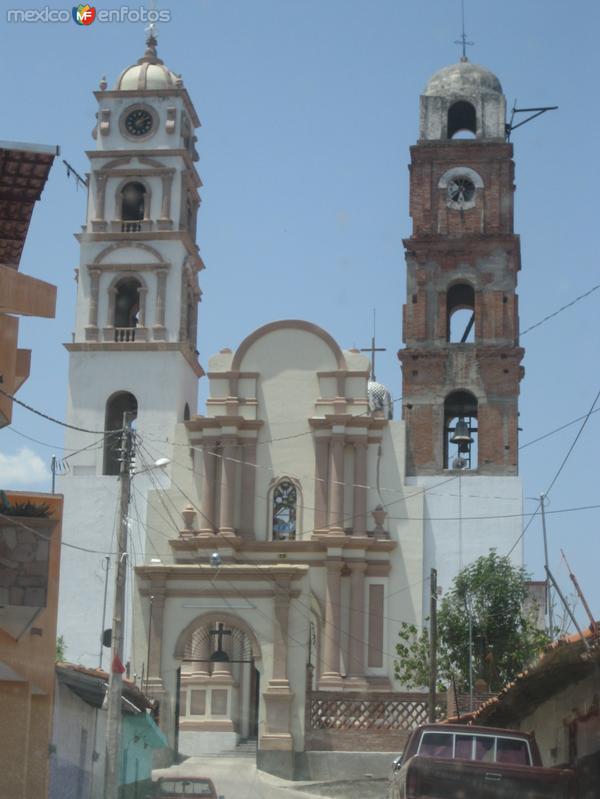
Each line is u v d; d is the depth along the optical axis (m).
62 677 33.81
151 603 56.56
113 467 68.62
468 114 72.06
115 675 36.88
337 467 65.31
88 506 67.00
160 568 56.62
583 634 27.27
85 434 68.50
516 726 39.78
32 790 29.66
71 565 66.06
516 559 64.56
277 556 64.69
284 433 66.44
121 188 71.62
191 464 66.88
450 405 67.88
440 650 58.75
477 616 59.06
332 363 67.06
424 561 64.75
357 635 63.38
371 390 76.25
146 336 69.69
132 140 72.00
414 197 69.56
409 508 65.25
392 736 53.66
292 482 65.88
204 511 65.62
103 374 69.19
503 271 68.38
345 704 54.50
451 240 68.56
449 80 71.12
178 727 56.06
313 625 63.69
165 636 56.28
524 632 58.75
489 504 65.31
